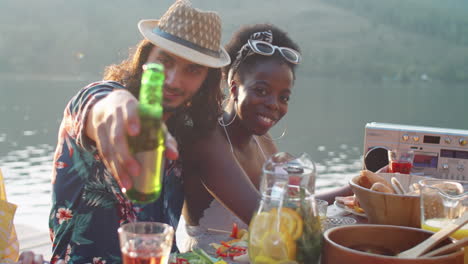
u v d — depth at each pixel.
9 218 1.36
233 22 114.06
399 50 116.94
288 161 1.14
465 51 120.69
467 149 2.30
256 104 1.88
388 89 109.88
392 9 129.62
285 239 1.05
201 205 1.92
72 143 1.51
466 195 1.32
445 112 78.06
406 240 1.15
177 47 1.46
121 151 0.86
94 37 95.31
